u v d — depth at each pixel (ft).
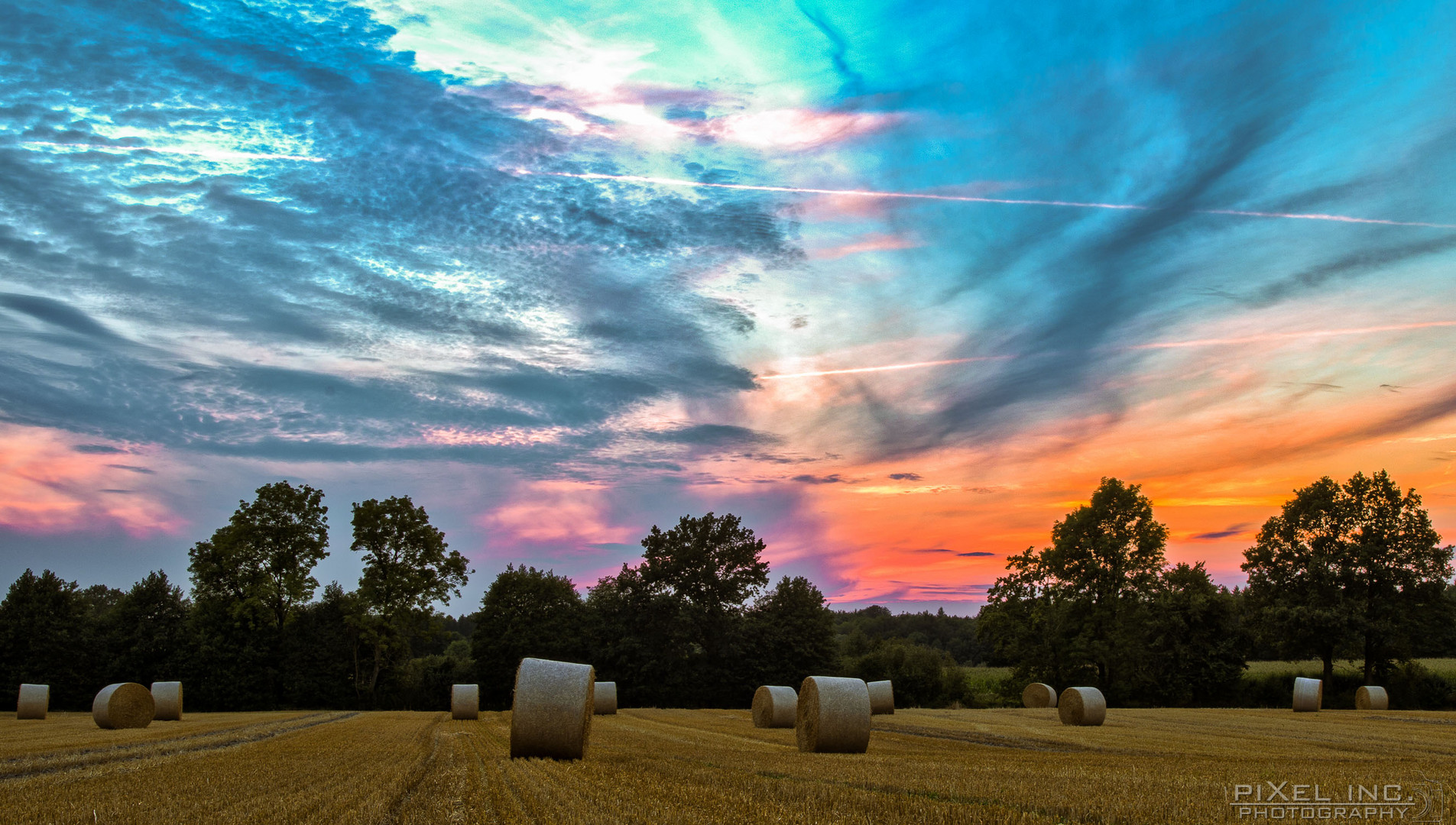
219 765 53.06
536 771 49.65
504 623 207.51
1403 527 167.43
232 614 183.93
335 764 53.42
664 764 53.88
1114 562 181.16
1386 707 139.13
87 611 195.93
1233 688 184.34
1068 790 40.60
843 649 270.67
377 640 187.01
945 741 81.87
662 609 212.23
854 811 33.86
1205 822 31.83
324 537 195.42
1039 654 187.73
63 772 49.42
